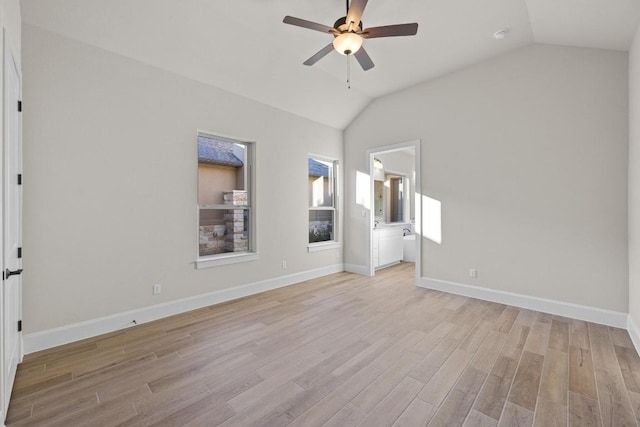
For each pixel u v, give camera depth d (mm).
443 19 2943
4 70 1591
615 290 2951
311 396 1844
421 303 3637
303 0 2666
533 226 3420
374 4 2709
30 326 2408
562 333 2760
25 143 2373
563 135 3221
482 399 1810
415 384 1966
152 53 2998
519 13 2842
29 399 1810
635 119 2584
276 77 3881
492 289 3721
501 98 3631
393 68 3941
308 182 4965
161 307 3166
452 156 4055
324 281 4754
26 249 2387
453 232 4055
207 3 2723
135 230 2988
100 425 1599
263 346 2514
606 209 2992
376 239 5547
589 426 1579
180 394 1863
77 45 2633
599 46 2963
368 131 5066
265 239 4211
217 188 3879
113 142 2842
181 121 3318
